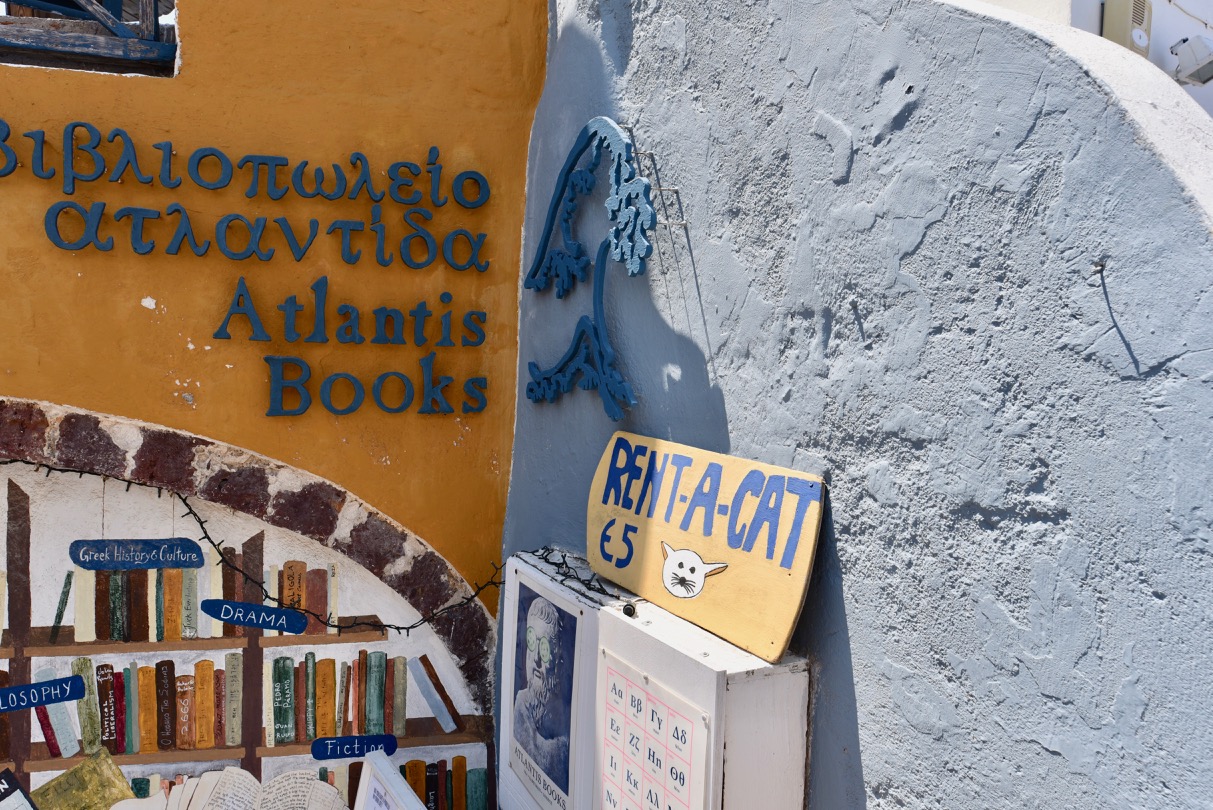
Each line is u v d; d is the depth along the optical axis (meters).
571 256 3.09
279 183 3.27
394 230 3.44
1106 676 1.40
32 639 3.26
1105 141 1.39
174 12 3.39
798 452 2.09
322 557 3.51
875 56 1.85
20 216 3.04
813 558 1.99
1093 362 1.41
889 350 1.82
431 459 3.57
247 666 3.46
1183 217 1.28
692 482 2.41
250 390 3.31
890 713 1.83
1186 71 2.86
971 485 1.63
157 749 3.39
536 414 3.48
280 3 3.27
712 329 2.43
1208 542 1.25
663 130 2.67
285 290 3.33
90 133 3.04
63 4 3.51
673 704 2.13
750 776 2.02
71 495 3.27
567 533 3.19
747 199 2.29
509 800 3.12
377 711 3.60
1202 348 1.25
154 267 3.19
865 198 1.88
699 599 2.30
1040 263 1.50
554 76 3.41
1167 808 1.30
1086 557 1.43
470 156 3.52
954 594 1.68
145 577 3.35
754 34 2.25
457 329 3.56
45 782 3.29
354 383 3.40
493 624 3.71
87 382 3.14
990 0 2.56
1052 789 1.49
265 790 3.49
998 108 1.57
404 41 3.41
